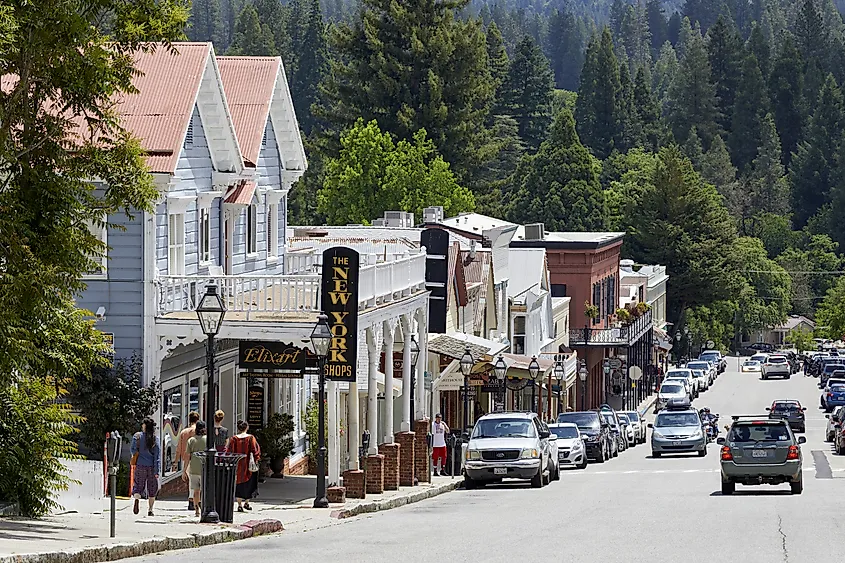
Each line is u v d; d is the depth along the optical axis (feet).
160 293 231.91
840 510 216.13
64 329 171.01
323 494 221.25
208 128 254.88
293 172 300.20
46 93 162.61
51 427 176.96
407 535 176.86
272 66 286.87
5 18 145.18
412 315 286.66
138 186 167.84
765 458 254.06
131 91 166.91
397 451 267.80
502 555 150.10
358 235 416.67
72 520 176.96
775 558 148.05
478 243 464.65
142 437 194.29
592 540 168.04
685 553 152.97
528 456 286.05
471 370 351.67
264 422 286.05
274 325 226.99
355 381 230.07
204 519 180.65
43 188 161.79
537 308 531.09
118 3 164.66
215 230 261.85
